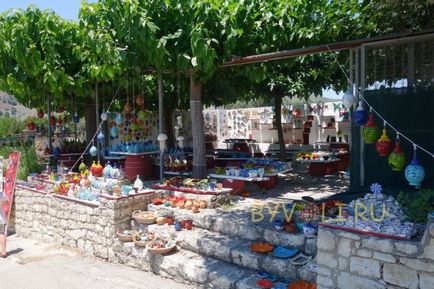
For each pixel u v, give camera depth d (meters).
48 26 8.28
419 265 3.57
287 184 8.99
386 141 4.94
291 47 7.13
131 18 6.59
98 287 5.52
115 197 6.59
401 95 5.74
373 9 5.71
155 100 12.42
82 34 7.64
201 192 6.84
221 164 10.74
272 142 17.61
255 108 18.03
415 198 4.34
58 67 8.31
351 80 6.12
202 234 5.91
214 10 6.67
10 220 8.95
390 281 3.74
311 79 10.45
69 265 6.49
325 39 6.80
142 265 6.01
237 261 5.22
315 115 16.33
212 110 19.64
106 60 7.32
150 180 8.86
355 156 6.22
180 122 12.95
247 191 8.05
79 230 7.17
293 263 4.69
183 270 5.38
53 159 10.22
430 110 5.57
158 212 6.76
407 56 5.76
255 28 7.03
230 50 6.70
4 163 9.29
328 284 4.17
